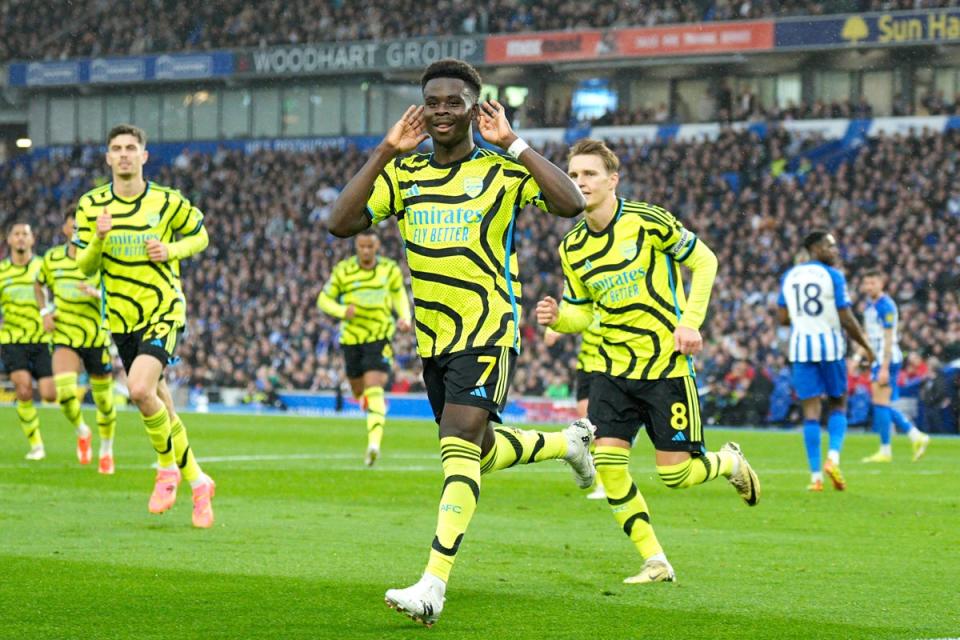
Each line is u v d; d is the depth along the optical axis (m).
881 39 78.56
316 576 14.61
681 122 85.81
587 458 15.31
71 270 30.33
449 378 12.63
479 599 13.31
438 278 12.72
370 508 22.69
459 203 12.70
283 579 14.36
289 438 44.75
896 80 85.31
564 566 15.81
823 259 27.59
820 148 79.56
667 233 14.97
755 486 16.39
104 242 19.59
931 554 17.31
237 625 11.78
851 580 14.94
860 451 42.03
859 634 11.68
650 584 14.45
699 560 16.56
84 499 23.28
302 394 71.00
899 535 19.48
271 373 72.44
